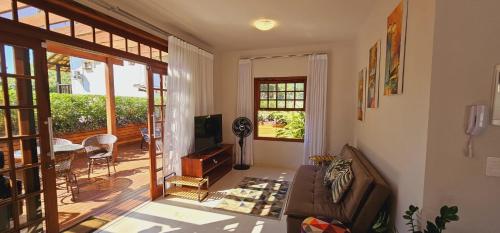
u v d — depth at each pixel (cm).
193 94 367
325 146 433
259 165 480
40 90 191
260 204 300
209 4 252
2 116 172
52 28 198
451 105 130
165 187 321
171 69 317
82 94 568
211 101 432
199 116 375
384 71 218
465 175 132
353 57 407
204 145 385
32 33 182
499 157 127
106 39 247
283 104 469
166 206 293
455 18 127
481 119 124
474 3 125
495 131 126
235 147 492
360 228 185
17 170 182
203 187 351
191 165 336
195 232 236
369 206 183
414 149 151
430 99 132
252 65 469
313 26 329
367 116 289
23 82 183
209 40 400
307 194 246
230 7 261
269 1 246
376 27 251
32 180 193
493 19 123
